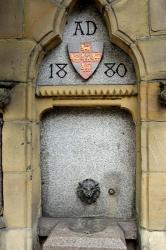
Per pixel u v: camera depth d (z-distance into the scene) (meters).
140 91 2.21
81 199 2.42
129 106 2.33
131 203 2.40
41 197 2.44
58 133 2.46
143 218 2.20
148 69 2.19
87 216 2.42
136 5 2.21
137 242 2.28
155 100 2.18
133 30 2.21
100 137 2.44
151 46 2.19
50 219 2.38
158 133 2.18
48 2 2.26
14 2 2.27
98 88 2.31
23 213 2.24
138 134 2.27
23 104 2.24
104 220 2.37
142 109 2.20
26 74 2.25
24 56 2.25
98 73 2.37
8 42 2.26
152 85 2.18
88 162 2.44
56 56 2.39
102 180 2.42
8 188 2.25
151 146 2.18
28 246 2.23
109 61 2.37
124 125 2.43
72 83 2.37
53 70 2.39
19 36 2.26
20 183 2.24
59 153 2.46
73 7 2.36
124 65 2.36
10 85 2.23
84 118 2.46
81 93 2.33
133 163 2.40
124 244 2.05
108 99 2.35
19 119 2.25
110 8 2.23
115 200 2.41
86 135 2.45
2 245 2.23
